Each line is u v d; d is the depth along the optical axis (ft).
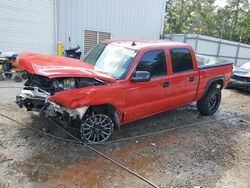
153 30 55.21
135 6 50.47
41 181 11.64
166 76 17.80
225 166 14.43
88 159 13.79
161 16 55.77
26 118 18.13
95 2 44.78
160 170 13.41
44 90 14.87
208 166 14.25
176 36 63.41
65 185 11.55
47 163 13.03
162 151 15.47
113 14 47.62
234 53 76.48
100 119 15.37
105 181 12.11
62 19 42.14
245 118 23.73
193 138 17.78
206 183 12.64
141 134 17.56
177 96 19.04
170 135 17.92
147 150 15.40
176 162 14.34
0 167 12.34
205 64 22.12
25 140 15.06
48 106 14.49
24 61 14.96
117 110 15.37
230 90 36.91
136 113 16.55
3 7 36.60
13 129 16.33
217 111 25.25
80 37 44.62
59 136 15.84
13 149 13.98
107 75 15.07
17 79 30.27
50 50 42.47
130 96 15.72
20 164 12.71
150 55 16.90
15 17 37.96
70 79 14.17
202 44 65.98
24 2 38.22
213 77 22.03
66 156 13.82
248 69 36.86
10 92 25.08
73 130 16.66
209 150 16.19
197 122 21.15
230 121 22.39
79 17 43.68
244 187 12.62
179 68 18.99
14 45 38.81
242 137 18.85
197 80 20.43
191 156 15.19
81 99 13.67
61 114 14.39
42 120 17.89
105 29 47.26
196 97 21.03
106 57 17.39
